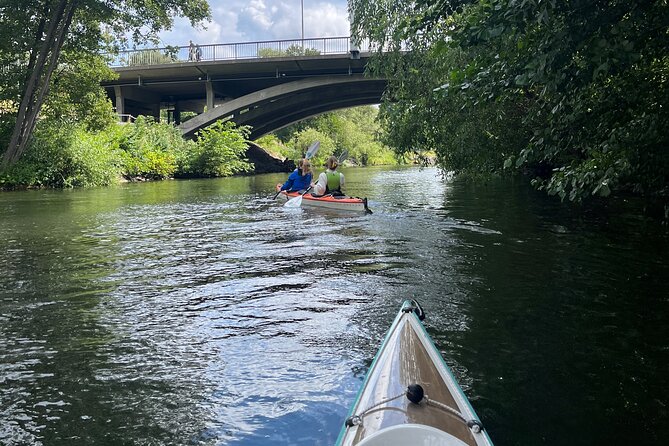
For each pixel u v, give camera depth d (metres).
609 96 5.23
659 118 4.91
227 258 7.43
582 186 5.00
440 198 15.12
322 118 62.62
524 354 3.99
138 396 3.48
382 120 12.72
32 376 3.77
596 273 6.18
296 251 7.80
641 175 5.45
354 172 39.03
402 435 2.18
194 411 3.29
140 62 36.03
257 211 12.84
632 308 4.97
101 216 12.41
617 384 3.54
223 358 4.04
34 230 10.26
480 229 9.38
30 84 23.03
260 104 38.19
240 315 4.99
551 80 4.34
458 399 2.68
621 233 8.66
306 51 38.84
